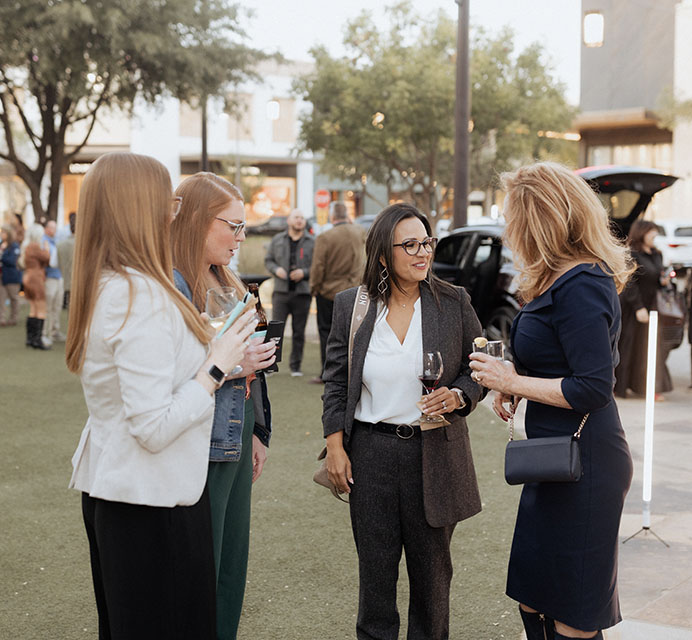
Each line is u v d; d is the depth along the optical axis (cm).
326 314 895
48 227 1211
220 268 299
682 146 2583
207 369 219
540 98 2209
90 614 360
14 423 718
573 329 240
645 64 2216
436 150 2314
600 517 248
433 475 285
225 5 2031
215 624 227
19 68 2081
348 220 885
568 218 247
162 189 219
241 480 301
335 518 480
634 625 341
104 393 213
